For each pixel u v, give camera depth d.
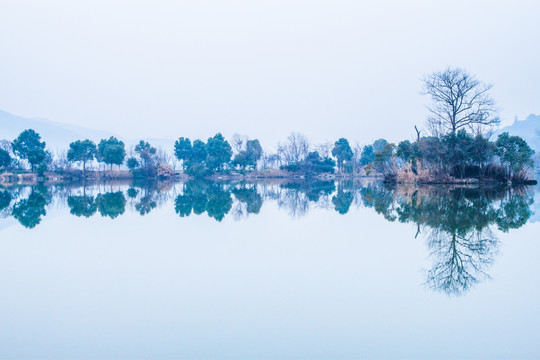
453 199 30.91
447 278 10.98
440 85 52.59
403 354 6.94
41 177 77.62
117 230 18.39
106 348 7.23
